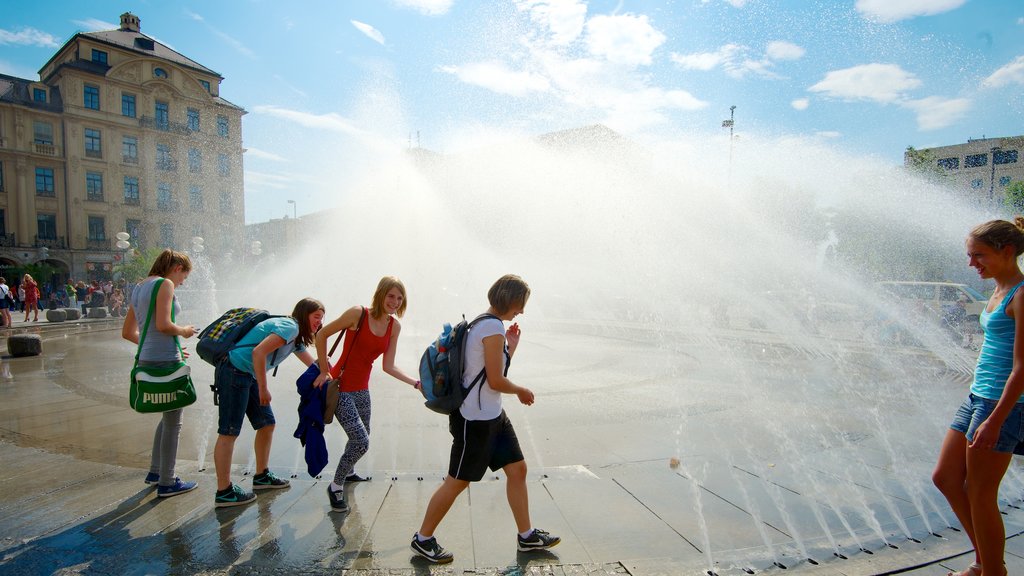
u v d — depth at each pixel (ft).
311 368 12.37
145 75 147.23
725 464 14.93
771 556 9.76
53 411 20.53
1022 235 8.46
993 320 8.62
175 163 153.58
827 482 13.61
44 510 11.46
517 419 19.98
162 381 11.75
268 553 9.67
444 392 9.49
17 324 65.67
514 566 9.28
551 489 12.91
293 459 15.20
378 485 13.11
